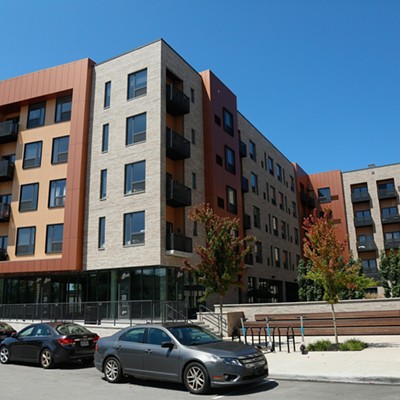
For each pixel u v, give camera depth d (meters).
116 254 23.47
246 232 33.41
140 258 22.56
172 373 9.21
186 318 21.06
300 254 45.25
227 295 27.88
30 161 28.02
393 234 47.12
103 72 27.11
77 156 25.91
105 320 20.28
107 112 26.16
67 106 27.80
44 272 25.75
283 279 39.22
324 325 18.16
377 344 14.48
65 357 12.60
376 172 48.97
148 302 19.58
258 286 33.75
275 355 13.21
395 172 48.00
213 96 29.20
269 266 36.53
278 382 9.73
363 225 47.75
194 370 8.88
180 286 23.48
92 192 25.36
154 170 23.31
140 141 24.34
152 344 9.86
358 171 49.97
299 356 12.77
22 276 27.36
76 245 24.47
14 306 23.44
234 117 31.89
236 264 16.84
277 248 39.31
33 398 8.62
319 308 19.47
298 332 18.33
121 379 10.33
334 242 15.03
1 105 29.34
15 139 29.19
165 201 23.17
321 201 50.81
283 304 20.23
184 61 27.66
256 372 8.84
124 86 25.94
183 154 25.14
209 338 10.11
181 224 24.69
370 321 17.41
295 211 46.31
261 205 37.22
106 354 10.56
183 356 9.11
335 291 14.73
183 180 25.39
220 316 18.58
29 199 27.34
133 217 23.50
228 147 30.14
